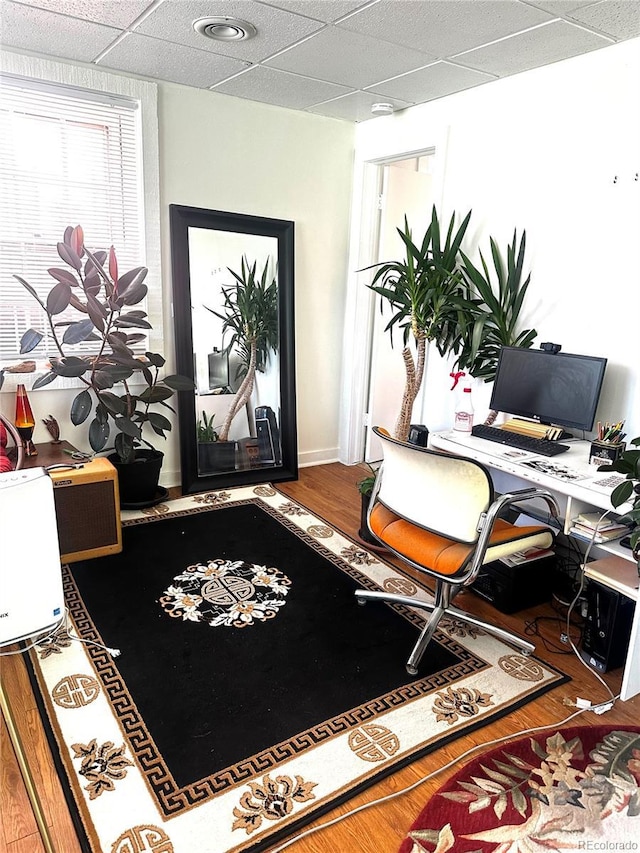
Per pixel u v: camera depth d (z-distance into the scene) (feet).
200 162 11.51
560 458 8.12
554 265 9.27
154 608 8.00
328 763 5.61
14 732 4.96
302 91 10.93
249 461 12.91
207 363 12.16
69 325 9.96
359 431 14.64
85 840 4.75
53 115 10.04
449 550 6.84
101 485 9.09
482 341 9.78
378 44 8.52
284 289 12.85
